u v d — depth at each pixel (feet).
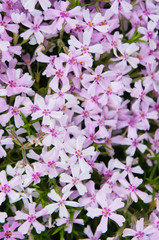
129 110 1.15
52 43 1.05
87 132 1.05
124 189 1.05
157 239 1.05
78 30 1.04
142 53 1.09
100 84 1.03
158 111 1.14
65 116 1.01
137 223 1.03
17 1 1.02
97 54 1.05
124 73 1.08
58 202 1.01
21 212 1.01
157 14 1.10
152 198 1.05
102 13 1.07
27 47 1.07
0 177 0.99
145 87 1.10
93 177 1.08
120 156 1.14
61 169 1.03
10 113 1.00
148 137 1.12
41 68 1.07
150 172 1.14
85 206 1.04
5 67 1.02
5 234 1.01
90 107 1.05
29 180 1.00
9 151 1.04
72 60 1.01
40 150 1.05
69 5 1.02
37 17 1.01
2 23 1.00
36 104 1.01
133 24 1.10
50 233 1.07
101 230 1.02
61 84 1.05
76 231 1.06
